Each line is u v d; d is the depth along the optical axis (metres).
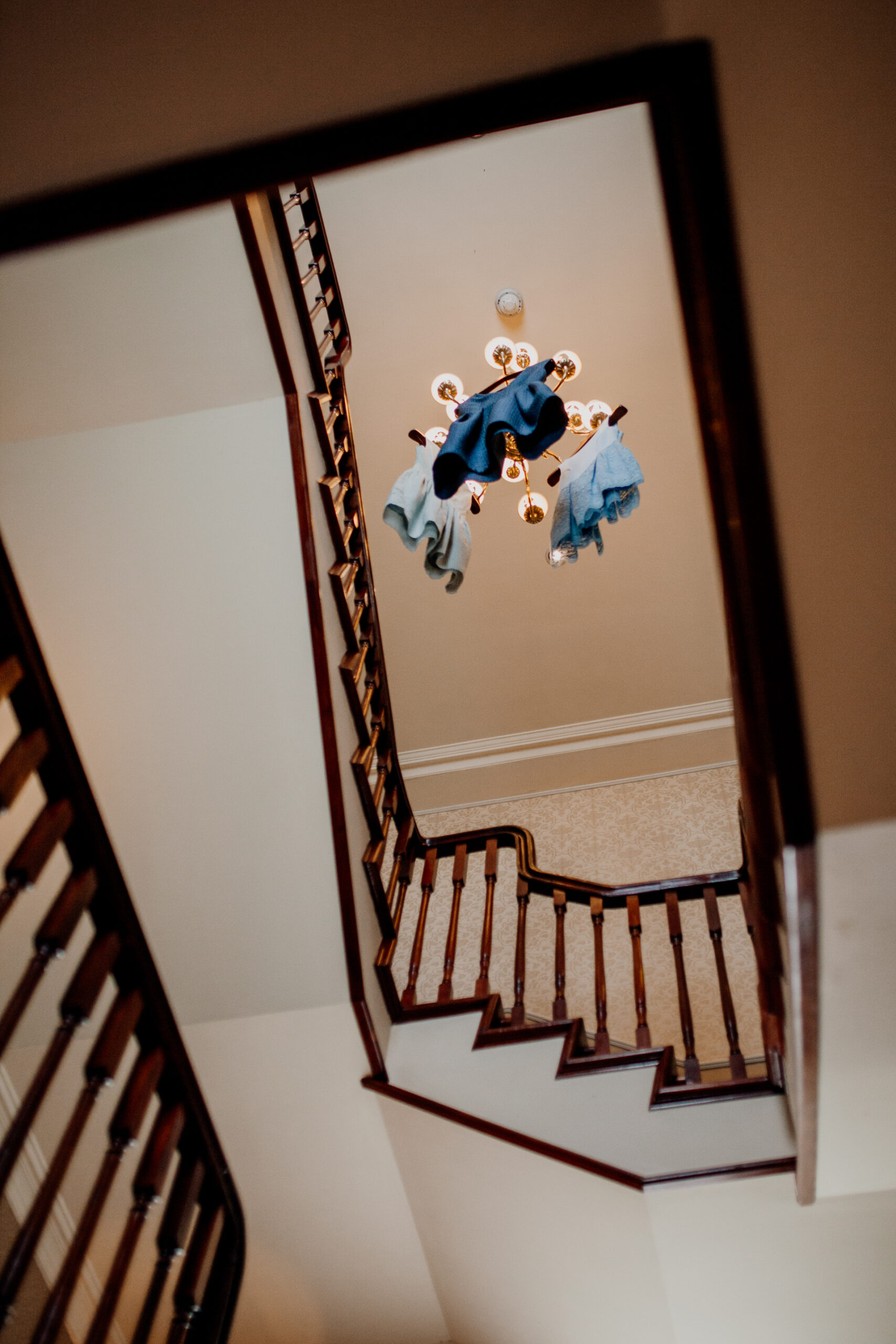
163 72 1.23
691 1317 2.90
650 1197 2.70
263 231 2.94
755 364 1.47
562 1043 3.04
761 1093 2.81
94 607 3.11
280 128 1.26
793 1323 2.91
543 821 5.88
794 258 1.41
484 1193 3.07
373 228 4.99
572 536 3.77
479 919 5.10
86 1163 2.97
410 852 3.84
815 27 1.27
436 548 3.73
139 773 3.10
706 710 6.05
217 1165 1.94
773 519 1.56
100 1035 1.65
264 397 3.09
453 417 4.16
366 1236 3.32
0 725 3.02
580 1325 3.12
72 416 3.07
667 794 5.86
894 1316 2.88
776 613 1.62
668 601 5.83
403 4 1.21
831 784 1.77
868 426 1.51
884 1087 2.33
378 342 5.30
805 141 1.34
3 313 2.82
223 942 3.03
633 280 5.12
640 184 4.88
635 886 3.45
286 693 3.08
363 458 5.58
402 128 1.27
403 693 6.12
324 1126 3.12
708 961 4.45
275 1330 3.53
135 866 3.08
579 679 6.06
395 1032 3.23
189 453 3.11
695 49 1.27
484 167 4.82
